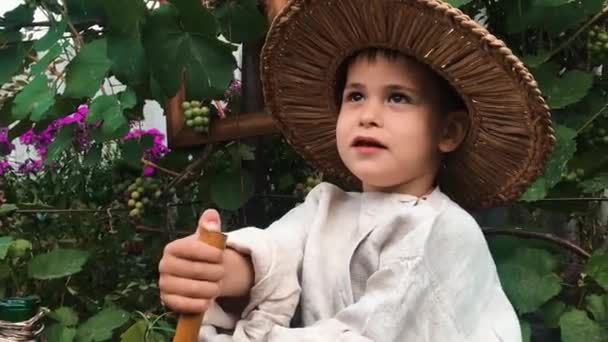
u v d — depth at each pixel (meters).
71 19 1.15
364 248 0.73
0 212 1.18
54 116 1.22
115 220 1.24
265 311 0.69
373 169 0.74
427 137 0.75
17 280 1.14
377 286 0.68
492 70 0.71
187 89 1.04
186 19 1.02
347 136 0.75
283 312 0.70
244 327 0.69
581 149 1.07
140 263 1.26
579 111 1.07
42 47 1.13
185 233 1.24
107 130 1.05
